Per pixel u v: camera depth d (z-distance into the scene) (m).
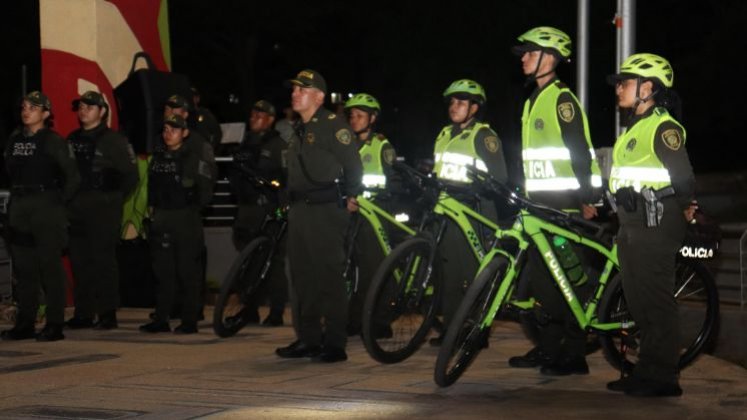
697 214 10.30
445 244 10.91
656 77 8.40
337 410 8.01
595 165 9.62
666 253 8.41
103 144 12.84
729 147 37.34
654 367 8.62
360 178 10.17
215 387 8.95
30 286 12.08
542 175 9.58
